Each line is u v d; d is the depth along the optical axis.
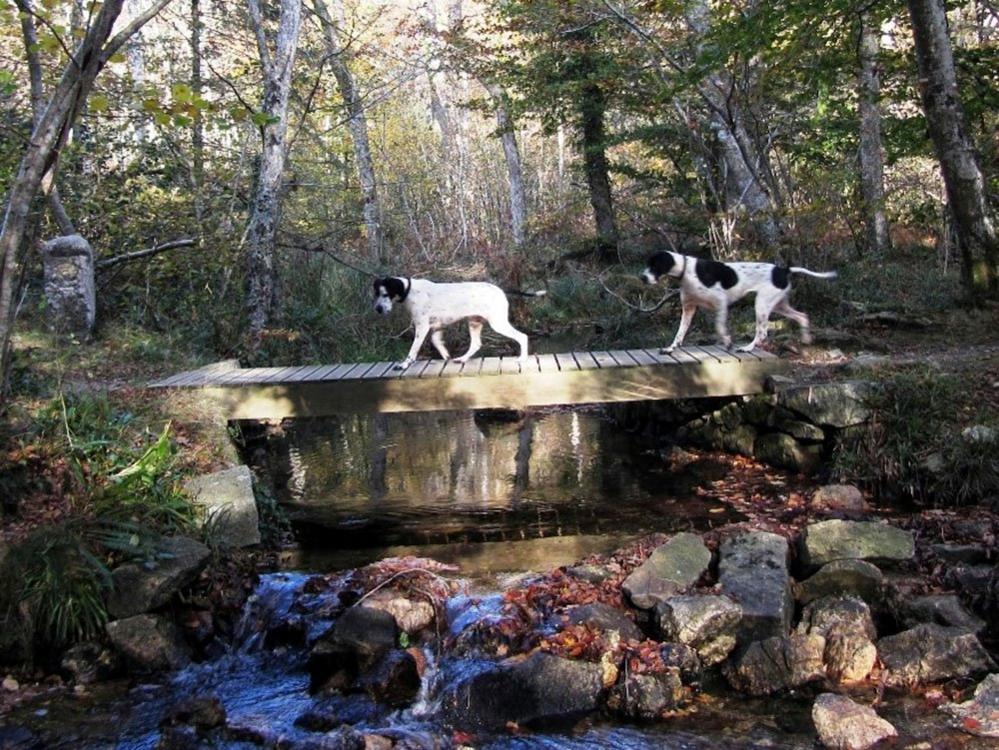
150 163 11.91
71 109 4.91
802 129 13.38
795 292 9.66
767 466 7.27
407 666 4.28
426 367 7.33
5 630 4.43
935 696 3.96
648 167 18.47
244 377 7.27
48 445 5.42
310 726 3.95
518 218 18.11
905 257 12.50
